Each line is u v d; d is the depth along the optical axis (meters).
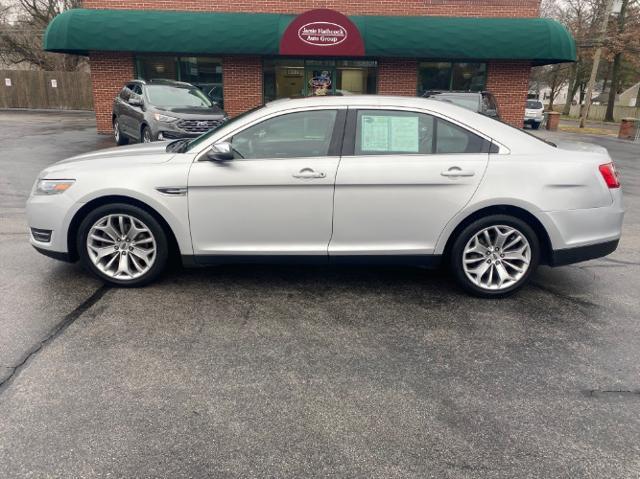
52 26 13.83
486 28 14.20
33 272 4.51
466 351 3.30
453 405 2.72
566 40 14.27
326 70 15.57
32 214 4.09
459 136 3.95
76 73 27.19
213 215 3.94
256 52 13.93
